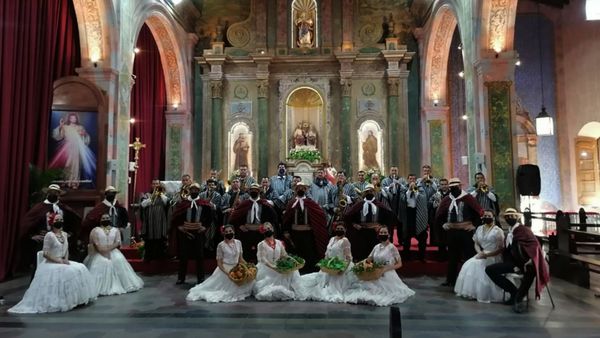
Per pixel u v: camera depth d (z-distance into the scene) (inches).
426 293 270.1
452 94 640.4
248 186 357.4
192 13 625.9
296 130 633.6
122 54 431.2
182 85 617.0
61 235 246.4
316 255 305.0
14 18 329.1
